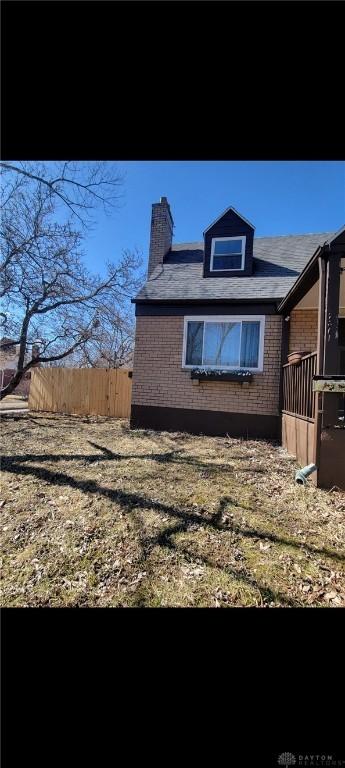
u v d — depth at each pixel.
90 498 3.41
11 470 4.33
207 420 7.60
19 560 2.33
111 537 2.63
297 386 5.18
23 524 2.85
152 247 9.65
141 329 8.15
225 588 2.04
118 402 10.32
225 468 4.59
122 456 5.14
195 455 5.33
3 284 5.95
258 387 7.30
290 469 4.59
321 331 4.00
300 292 5.57
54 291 6.42
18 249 5.84
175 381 7.88
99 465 4.61
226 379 7.34
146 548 2.47
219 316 7.61
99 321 7.18
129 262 7.38
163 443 6.26
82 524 2.85
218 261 8.45
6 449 5.53
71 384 10.85
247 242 8.16
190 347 7.83
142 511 3.10
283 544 2.57
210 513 3.10
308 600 1.96
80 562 2.30
